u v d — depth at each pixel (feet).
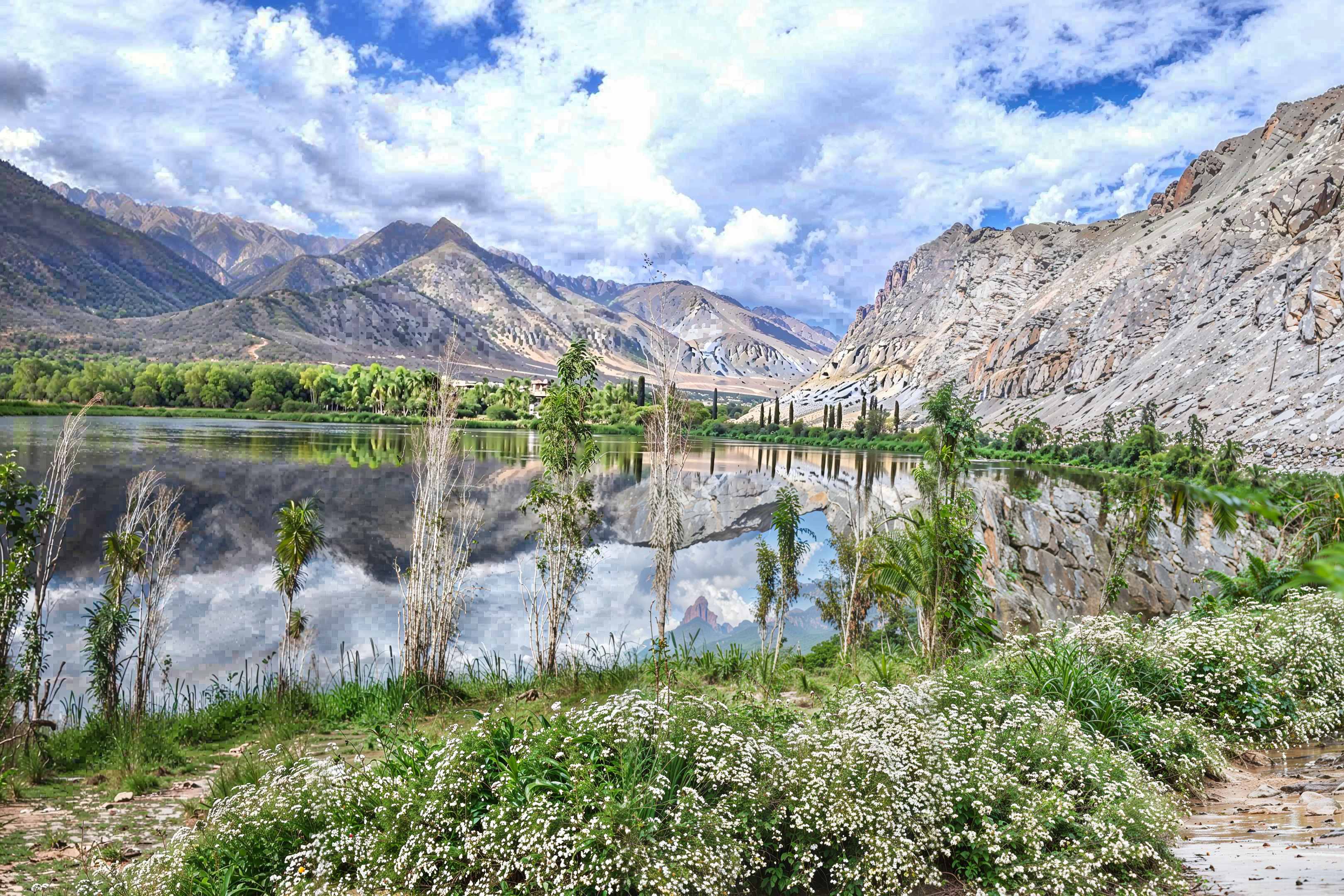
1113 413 644.69
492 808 17.01
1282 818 18.80
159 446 229.04
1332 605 32.45
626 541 108.27
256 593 71.61
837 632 58.39
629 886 14.71
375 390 504.02
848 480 223.71
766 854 17.24
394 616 65.10
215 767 31.24
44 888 17.65
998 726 21.43
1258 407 504.84
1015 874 16.17
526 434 383.65
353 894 16.71
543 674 44.70
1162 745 21.99
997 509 97.76
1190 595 65.16
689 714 19.86
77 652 52.54
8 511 34.09
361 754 29.96
